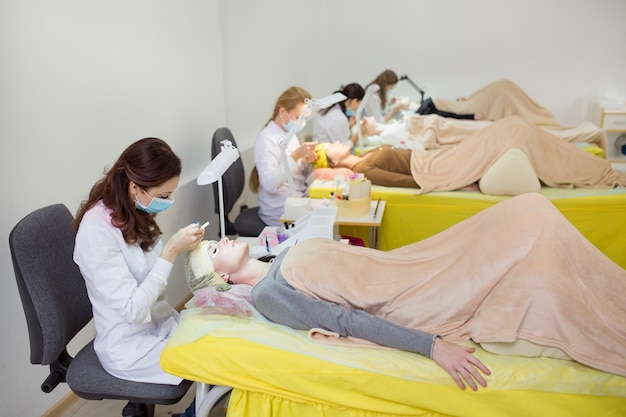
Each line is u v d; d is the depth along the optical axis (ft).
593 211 9.27
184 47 9.27
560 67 17.80
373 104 14.69
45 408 6.64
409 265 5.65
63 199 6.59
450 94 18.78
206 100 10.25
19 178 5.93
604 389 4.48
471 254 5.33
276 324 5.19
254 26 13.19
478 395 4.58
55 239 5.21
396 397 4.70
